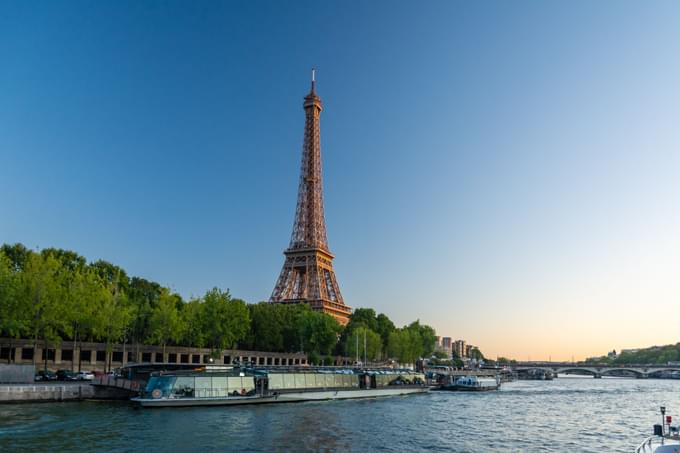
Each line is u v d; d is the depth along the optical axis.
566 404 126.44
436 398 130.50
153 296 172.50
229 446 57.38
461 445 64.25
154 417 74.12
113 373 101.06
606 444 68.75
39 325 106.75
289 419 77.50
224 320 158.12
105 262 161.50
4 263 108.12
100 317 118.06
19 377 92.69
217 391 90.06
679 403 134.25
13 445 53.75
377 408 98.69
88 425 65.56
